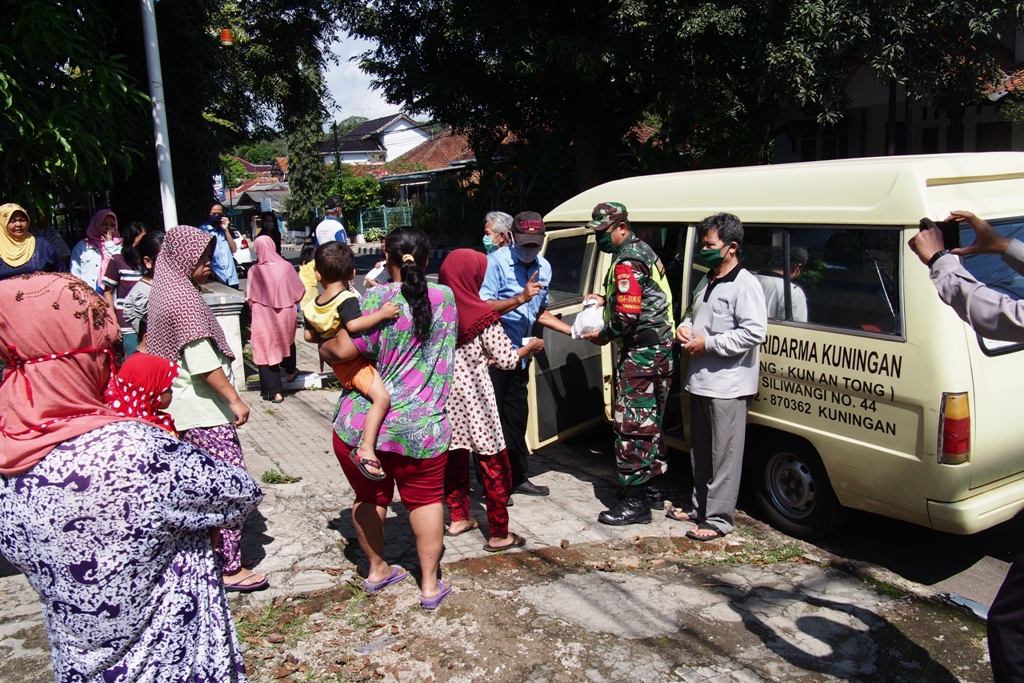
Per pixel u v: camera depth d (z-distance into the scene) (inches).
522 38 703.7
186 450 86.6
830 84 568.1
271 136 973.8
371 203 1964.8
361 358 149.4
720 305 182.2
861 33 538.3
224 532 159.3
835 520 188.4
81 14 325.1
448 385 154.7
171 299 147.0
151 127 459.5
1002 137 690.2
